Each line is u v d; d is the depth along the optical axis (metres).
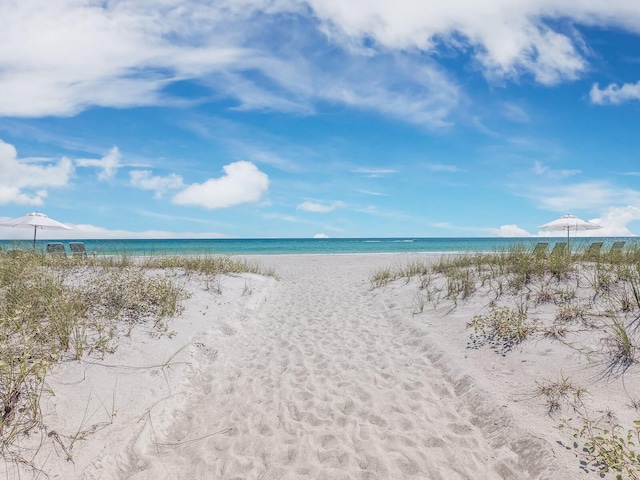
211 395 4.45
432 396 4.27
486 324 5.69
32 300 5.33
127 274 7.60
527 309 5.87
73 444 3.08
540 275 7.02
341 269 16.58
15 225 11.71
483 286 7.38
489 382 4.20
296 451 3.32
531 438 3.15
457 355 5.07
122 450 3.21
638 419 3.17
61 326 4.58
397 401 4.16
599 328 4.69
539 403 3.62
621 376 3.73
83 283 7.07
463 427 3.63
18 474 2.66
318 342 6.19
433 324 6.48
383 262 19.94
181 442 3.56
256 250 38.41
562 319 5.20
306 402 4.19
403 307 7.83
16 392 3.30
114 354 4.57
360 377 4.81
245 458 3.28
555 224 12.60
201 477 3.06
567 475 2.71
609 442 2.89
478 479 2.95
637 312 4.81
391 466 3.11
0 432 2.91
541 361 4.39
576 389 3.72
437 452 3.28
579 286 6.17
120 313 5.80
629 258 6.93
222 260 11.34
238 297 8.47
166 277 8.30
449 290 7.76
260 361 5.45
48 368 3.70
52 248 10.85
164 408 3.91
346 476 3.02
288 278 13.66
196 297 7.66
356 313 8.04
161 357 4.83
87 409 3.52
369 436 3.53
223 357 5.46
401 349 5.79
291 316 7.90
